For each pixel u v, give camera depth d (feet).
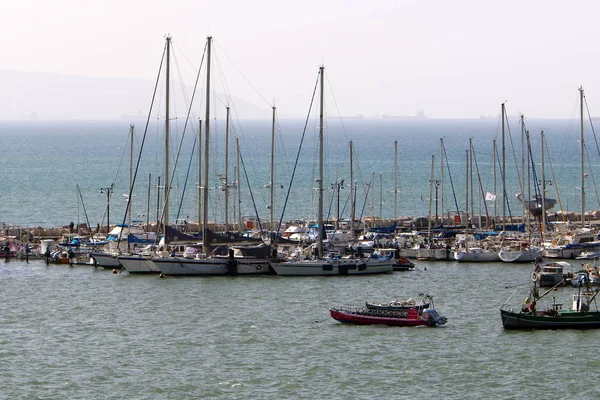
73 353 362.33
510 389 318.04
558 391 316.60
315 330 397.60
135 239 587.68
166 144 570.05
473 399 307.99
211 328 402.93
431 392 314.96
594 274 507.30
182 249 558.97
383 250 590.55
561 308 427.74
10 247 610.24
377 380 327.26
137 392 315.17
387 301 458.50
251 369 340.18
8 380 328.08
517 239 645.92
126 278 522.06
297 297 468.75
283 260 533.96
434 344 373.20
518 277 531.09
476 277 531.09
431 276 534.37
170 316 426.92
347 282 511.40
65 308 446.19
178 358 354.74
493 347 368.27
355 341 378.32
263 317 423.64
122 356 358.02
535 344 372.38
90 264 567.18
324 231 627.87
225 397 310.04
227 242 543.39
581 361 349.41
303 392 314.55
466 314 430.61
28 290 490.90
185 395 312.09
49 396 311.06
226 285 499.51
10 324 413.18
